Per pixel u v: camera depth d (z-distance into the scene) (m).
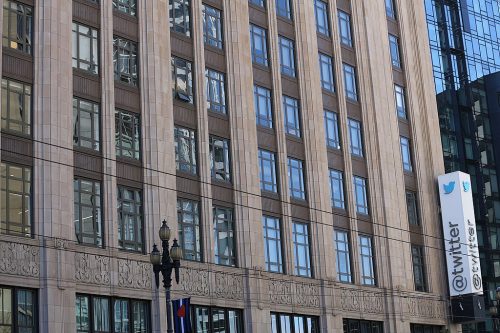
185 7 45.09
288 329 45.97
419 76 61.72
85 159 38.44
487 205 69.12
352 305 49.97
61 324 35.59
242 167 45.53
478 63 72.00
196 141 43.84
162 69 42.62
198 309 41.62
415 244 56.75
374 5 58.66
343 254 50.81
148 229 40.28
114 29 41.16
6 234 34.91
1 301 34.28
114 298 38.28
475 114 70.25
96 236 38.22
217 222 43.81
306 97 50.84
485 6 74.75
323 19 54.25
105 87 39.88
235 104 46.28
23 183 36.12
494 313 49.84
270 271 45.81
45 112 37.09
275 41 49.91
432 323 55.62
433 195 59.25
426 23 66.62
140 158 40.97
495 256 68.12
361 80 55.66
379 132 55.62
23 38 37.44
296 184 49.00
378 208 54.00
